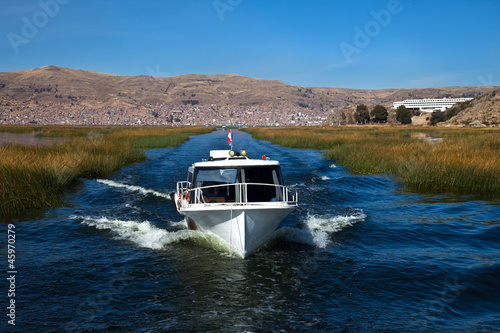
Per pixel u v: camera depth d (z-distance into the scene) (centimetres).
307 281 687
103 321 553
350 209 1261
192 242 921
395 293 636
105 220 1114
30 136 5831
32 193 1270
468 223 1072
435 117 12212
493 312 570
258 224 817
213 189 884
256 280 693
